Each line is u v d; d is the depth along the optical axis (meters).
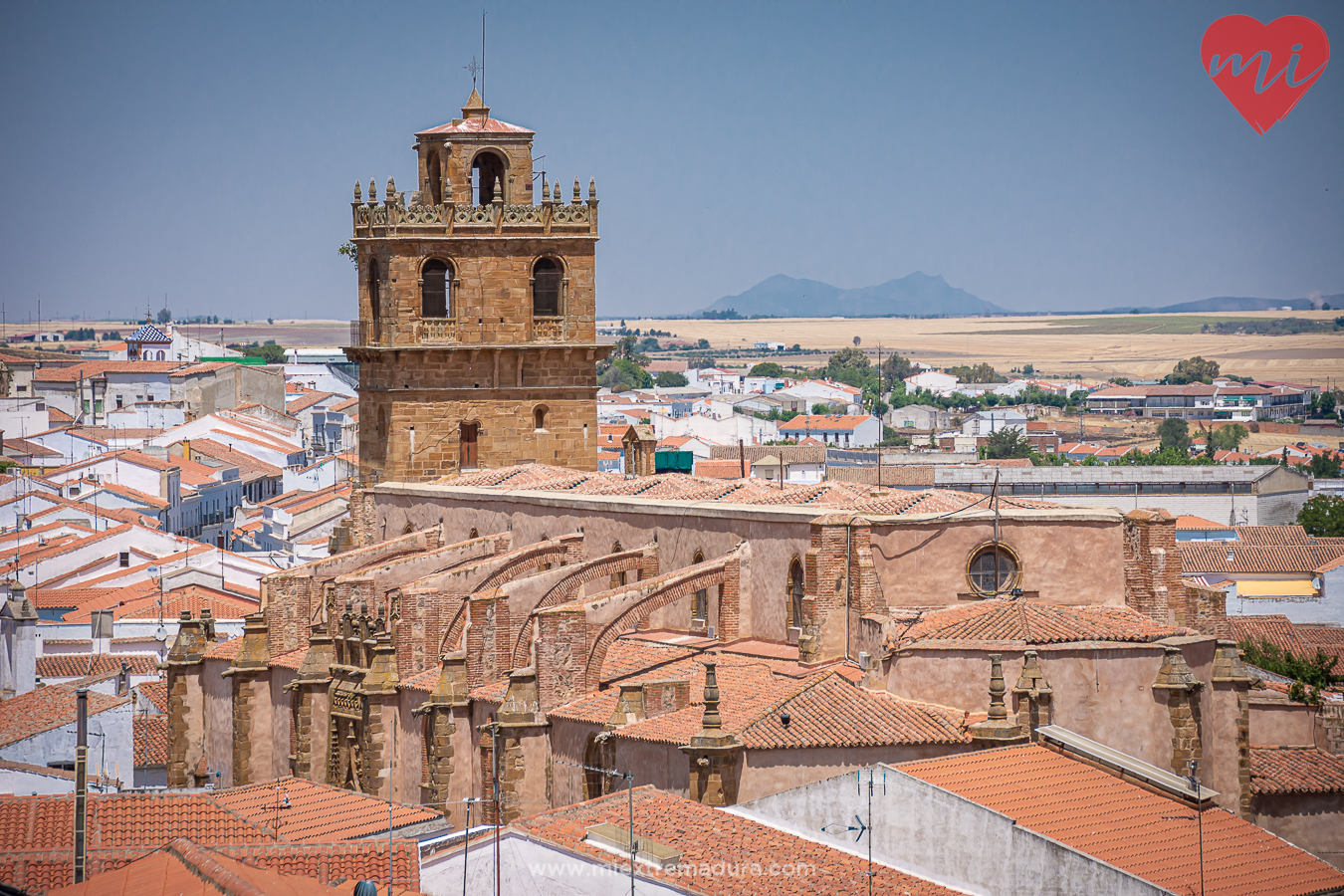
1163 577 73.00
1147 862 57.88
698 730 67.31
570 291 108.12
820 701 68.38
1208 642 70.56
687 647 80.44
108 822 62.00
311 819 67.56
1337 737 79.00
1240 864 59.00
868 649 70.81
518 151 108.44
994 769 63.25
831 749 65.94
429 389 106.06
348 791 72.88
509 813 75.50
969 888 58.69
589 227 108.06
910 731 66.44
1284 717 79.25
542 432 108.50
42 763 97.75
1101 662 67.94
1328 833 73.94
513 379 107.56
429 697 82.00
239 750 95.00
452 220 105.56
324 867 56.53
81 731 51.84
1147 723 68.06
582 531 90.38
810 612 72.88
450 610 86.38
